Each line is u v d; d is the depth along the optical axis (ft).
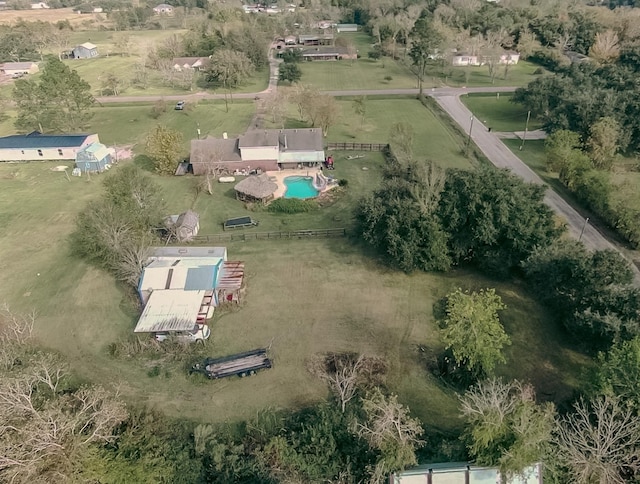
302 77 532.73
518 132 355.36
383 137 355.77
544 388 143.95
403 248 189.78
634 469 109.09
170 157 298.35
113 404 123.85
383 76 532.73
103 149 315.78
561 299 164.45
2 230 241.35
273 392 146.10
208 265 184.85
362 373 151.33
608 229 226.79
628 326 137.49
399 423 112.68
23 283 200.95
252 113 418.92
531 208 189.37
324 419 129.59
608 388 117.50
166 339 165.17
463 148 326.24
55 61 365.20
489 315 142.41
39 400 126.52
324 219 247.09
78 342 168.76
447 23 647.56
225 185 288.30
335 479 120.37
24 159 329.11
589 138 285.02
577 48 577.43
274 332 170.71
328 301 186.70
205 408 140.97
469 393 119.03
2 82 540.52
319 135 312.71
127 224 204.64
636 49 427.33
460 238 196.24
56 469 109.50
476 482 107.34
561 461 109.40
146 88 505.66
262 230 237.86
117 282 200.75
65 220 249.34
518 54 575.38
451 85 494.18
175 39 612.70
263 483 116.67
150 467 117.70
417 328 171.94
